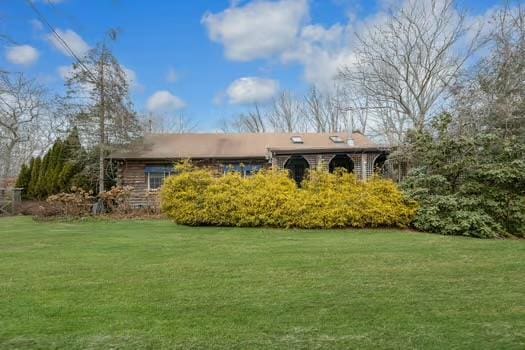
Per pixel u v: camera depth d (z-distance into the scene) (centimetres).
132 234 1011
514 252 731
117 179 1886
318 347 323
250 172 1958
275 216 1105
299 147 1919
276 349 320
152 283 523
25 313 407
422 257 684
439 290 482
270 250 761
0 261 673
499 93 1476
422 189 1105
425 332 351
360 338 340
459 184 1135
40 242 888
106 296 466
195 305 431
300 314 402
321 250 755
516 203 1055
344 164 2050
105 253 743
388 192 1106
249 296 463
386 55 2058
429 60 2012
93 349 323
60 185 1909
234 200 1129
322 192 1129
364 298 453
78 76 1792
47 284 519
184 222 1176
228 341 337
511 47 1526
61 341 338
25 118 2553
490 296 457
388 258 676
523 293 470
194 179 1186
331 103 3409
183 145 2077
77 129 1875
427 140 1174
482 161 1121
